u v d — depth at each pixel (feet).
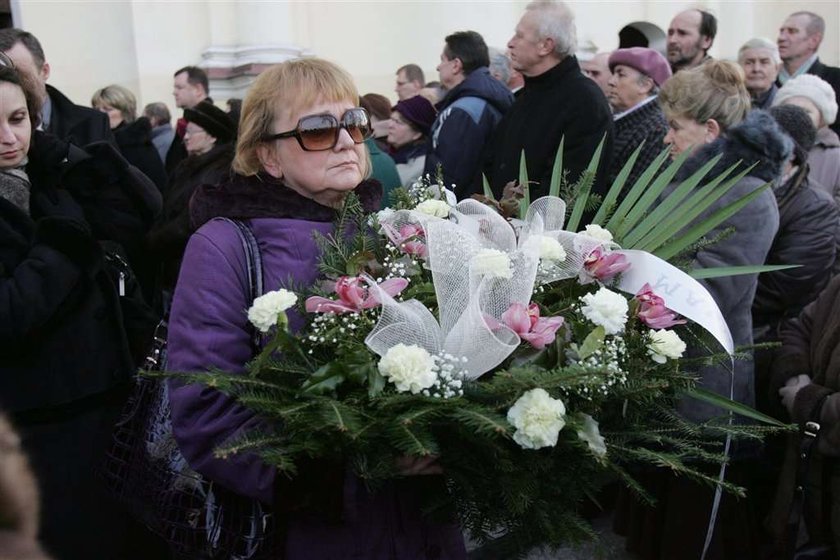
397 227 5.40
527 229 5.41
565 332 4.75
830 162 11.90
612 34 24.50
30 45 10.29
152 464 5.29
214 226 5.25
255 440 4.40
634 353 4.98
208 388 4.88
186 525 5.16
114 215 8.13
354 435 4.04
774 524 7.78
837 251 9.99
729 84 8.91
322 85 5.27
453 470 4.72
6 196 6.95
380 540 5.13
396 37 23.12
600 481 5.19
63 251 6.64
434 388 4.43
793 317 9.14
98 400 6.96
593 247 5.24
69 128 12.19
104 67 21.24
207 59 21.29
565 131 10.98
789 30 16.53
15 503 2.77
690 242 5.79
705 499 8.40
